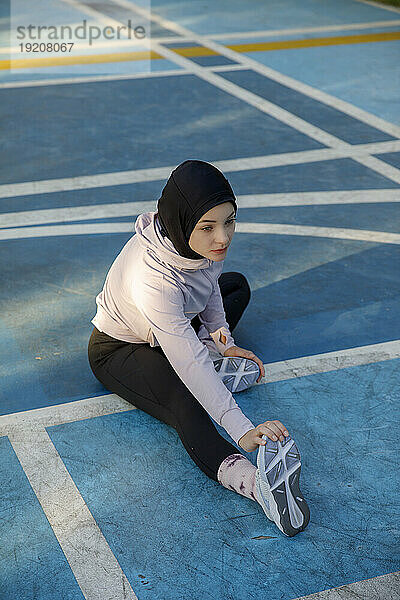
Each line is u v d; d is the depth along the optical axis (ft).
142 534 8.11
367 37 32.04
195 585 7.50
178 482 8.86
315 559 7.82
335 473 9.02
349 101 24.02
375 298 13.12
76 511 8.39
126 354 9.75
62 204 16.60
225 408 8.35
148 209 16.47
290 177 18.25
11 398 10.30
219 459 8.59
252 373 10.22
